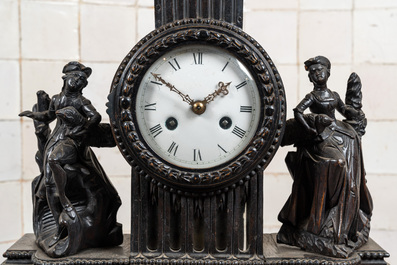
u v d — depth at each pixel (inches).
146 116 73.0
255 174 74.6
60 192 75.9
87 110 76.0
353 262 75.2
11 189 109.1
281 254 77.2
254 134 72.8
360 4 111.4
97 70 112.3
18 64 108.7
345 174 76.4
